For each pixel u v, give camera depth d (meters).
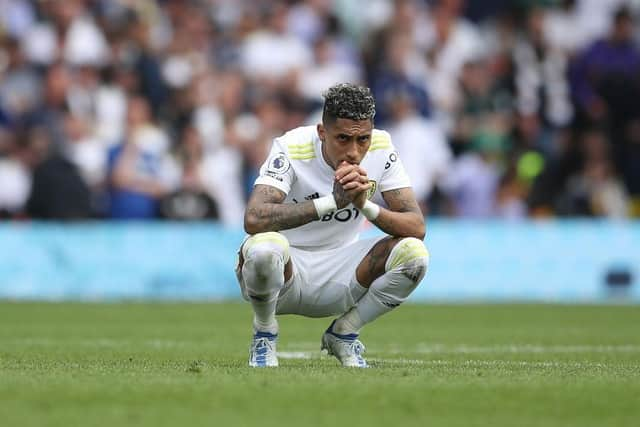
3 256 53.72
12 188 62.47
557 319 43.53
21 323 39.16
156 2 70.81
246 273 20.30
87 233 54.56
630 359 26.53
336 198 20.31
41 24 67.62
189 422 14.09
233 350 28.47
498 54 71.00
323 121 20.55
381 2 74.50
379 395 16.33
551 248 57.72
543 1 73.81
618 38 68.19
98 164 62.16
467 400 16.08
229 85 66.25
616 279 58.06
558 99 70.44
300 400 15.82
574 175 66.12
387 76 66.50
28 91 64.50
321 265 21.55
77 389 16.61
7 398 15.77
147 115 62.09
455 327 39.47
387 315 45.50
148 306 48.69
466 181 64.62
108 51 66.56
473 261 57.00
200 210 58.59
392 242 21.11
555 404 15.88
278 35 69.75
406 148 63.66
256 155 63.22
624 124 67.94
